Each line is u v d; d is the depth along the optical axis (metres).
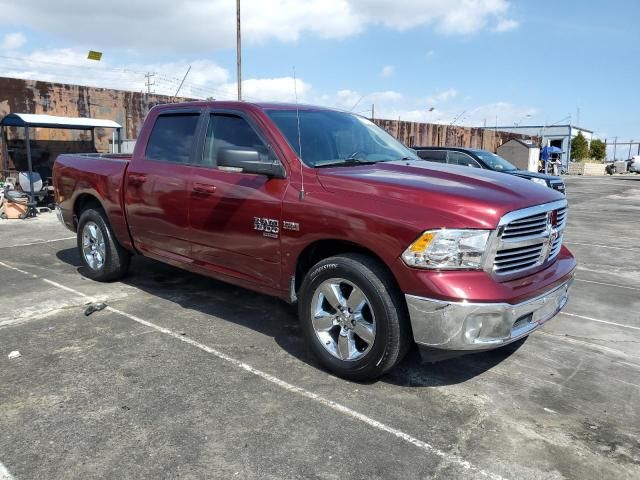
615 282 6.79
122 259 5.86
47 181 13.06
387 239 3.31
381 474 2.67
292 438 2.97
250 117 4.39
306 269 4.04
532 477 2.69
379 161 4.41
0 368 3.77
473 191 3.47
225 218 4.32
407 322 3.42
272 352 4.14
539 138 50.62
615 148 72.25
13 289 5.74
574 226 11.88
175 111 5.09
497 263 3.33
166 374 3.72
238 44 17.77
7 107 14.25
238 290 5.77
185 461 2.74
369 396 3.48
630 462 2.84
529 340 4.59
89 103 16.19
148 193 5.07
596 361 4.17
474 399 3.49
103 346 4.19
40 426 3.04
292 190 3.89
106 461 2.73
